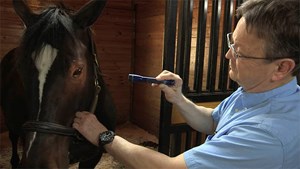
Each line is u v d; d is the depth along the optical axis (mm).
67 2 3260
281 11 669
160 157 776
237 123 758
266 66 726
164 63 1596
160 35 3195
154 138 3354
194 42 2590
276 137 674
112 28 3600
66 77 909
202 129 1143
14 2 1046
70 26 963
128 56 3799
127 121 3971
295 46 678
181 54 1660
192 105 1126
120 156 836
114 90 3789
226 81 1870
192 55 2625
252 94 793
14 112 1730
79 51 957
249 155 687
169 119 1644
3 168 2461
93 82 1150
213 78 1821
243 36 734
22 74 939
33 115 912
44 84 887
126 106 3928
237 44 758
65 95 924
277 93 757
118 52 3709
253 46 717
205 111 1140
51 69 886
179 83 1097
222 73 1862
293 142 681
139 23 3635
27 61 906
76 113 992
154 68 3363
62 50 897
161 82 1070
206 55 2393
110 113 1604
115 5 3541
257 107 766
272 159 675
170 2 1526
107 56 3645
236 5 1845
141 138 3336
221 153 715
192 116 1121
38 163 894
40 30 923
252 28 707
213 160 720
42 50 887
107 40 3600
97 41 3533
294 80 785
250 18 707
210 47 1807
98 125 918
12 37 3055
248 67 748
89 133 906
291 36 669
